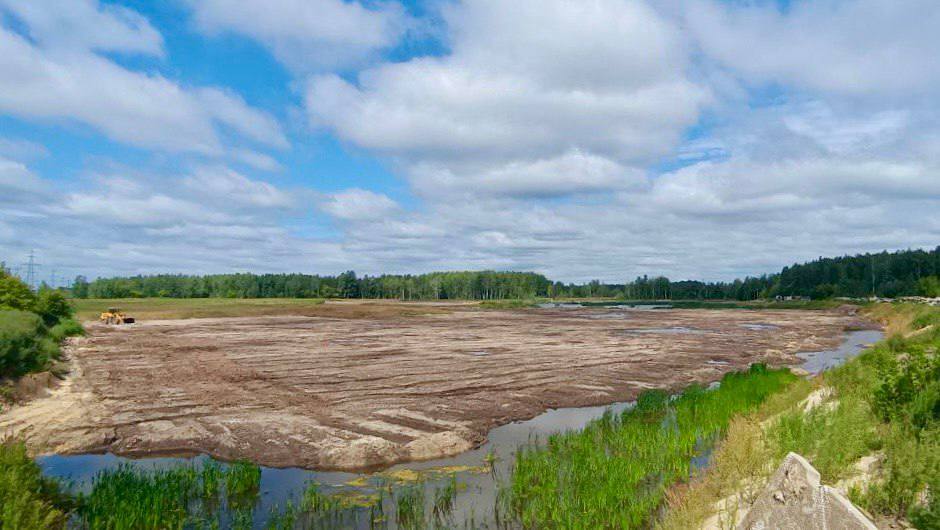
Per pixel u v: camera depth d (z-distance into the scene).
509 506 10.85
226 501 11.34
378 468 13.70
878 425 11.02
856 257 161.00
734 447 11.41
